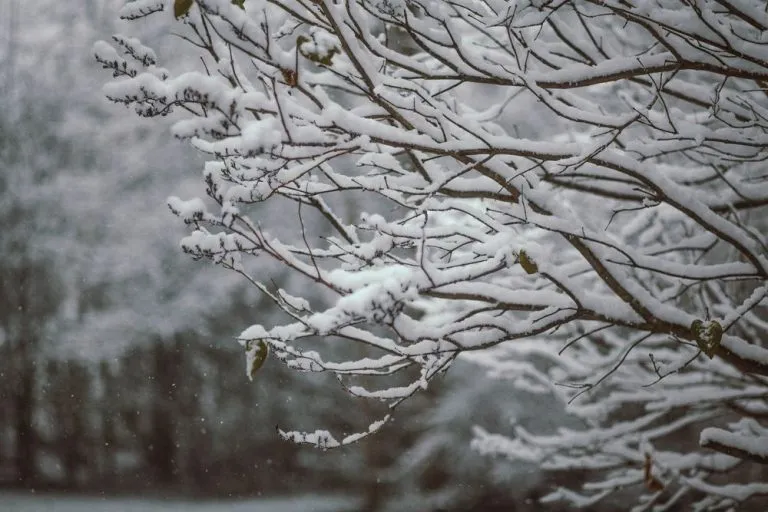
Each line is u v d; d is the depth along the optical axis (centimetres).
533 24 264
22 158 1733
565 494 499
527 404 1313
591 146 272
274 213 1527
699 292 446
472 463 1345
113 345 1683
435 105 265
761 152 327
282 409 1875
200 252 268
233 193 261
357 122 254
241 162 254
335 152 258
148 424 1897
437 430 1412
